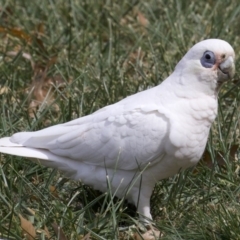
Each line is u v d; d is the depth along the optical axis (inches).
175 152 348.8
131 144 353.1
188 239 353.7
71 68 507.5
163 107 352.5
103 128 357.7
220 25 564.4
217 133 439.5
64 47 544.1
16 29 550.3
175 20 576.1
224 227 350.3
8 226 352.8
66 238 339.0
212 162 414.3
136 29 579.5
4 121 426.9
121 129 354.6
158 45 545.6
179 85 354.6
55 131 365.7
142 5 605.9
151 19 592.7
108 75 494.6
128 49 547.8
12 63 512.4
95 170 364.8
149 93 361.7
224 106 473.4
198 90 352.2
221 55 348.5
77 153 362.3
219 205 374.6
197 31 562.6
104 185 366.9
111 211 360.5
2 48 546.9
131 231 360.2
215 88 354.9
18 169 407.5
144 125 350.9
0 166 383.2
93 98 465.4
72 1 584.4
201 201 384.2
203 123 352.8
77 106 453.1
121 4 605.0
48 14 583.2
